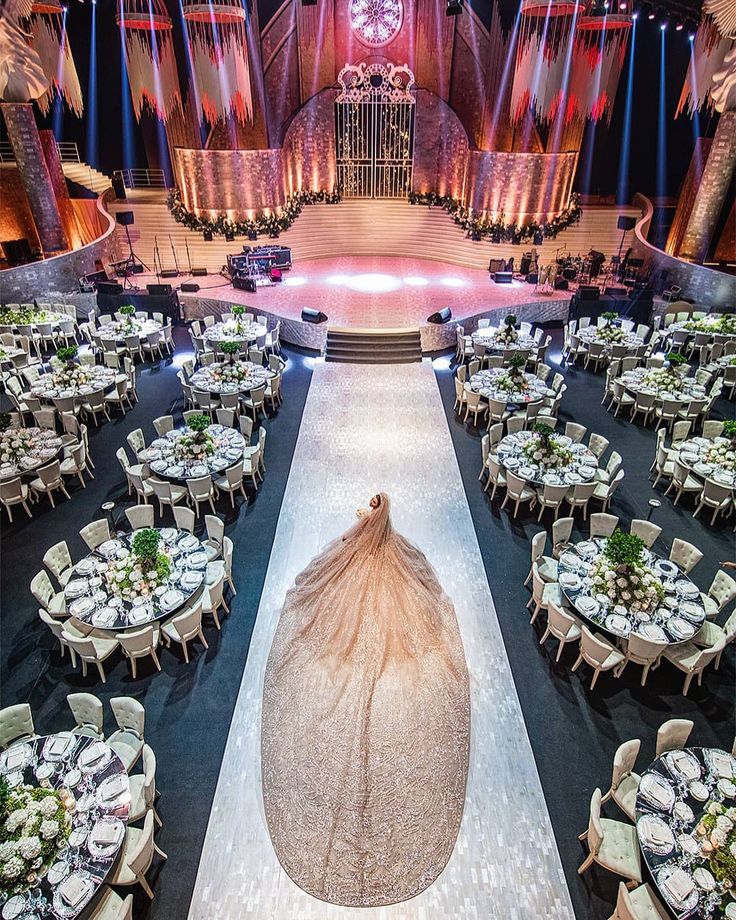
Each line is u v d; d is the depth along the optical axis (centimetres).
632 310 1706
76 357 1310
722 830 422
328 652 647
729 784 466
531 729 600
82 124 2461
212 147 1981
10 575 793
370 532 695
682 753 492
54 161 2059
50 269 1728
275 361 1247
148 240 2095
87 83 2366
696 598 653
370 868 486
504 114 1970
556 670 665
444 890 475
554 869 491
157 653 679
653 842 431
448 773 553
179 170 2039
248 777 551
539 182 2017
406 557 726
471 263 2141
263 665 661
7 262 2022
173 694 630
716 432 1039
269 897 470
